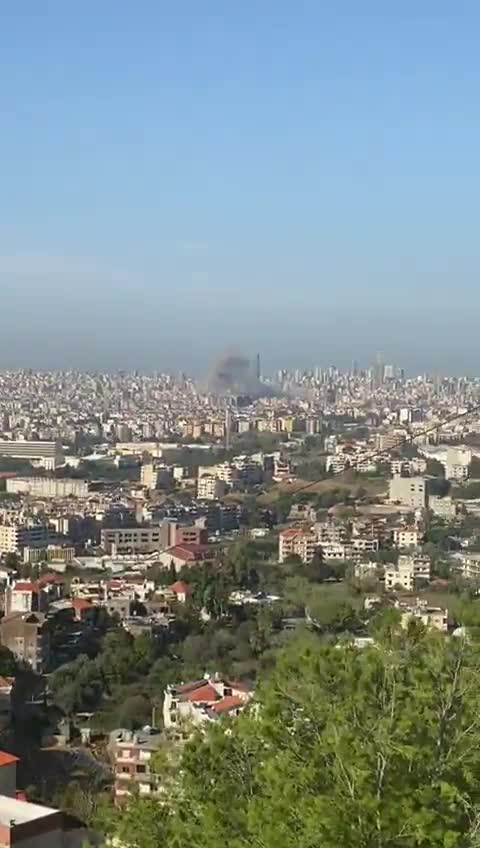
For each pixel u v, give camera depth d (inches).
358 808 1143.0
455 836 1110.4
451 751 1251.2
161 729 3818.9
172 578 7145.7
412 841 1130.7
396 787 1175.6
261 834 1185.4
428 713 1277.1
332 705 1315.2
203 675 4849.9
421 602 6082.7
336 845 1127.0
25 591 6053.2
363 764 1186.0
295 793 1194.6
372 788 1183.6
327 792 1205.1
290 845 1149.1
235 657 5275.6
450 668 1331.2
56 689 4940.9
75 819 2148.1
